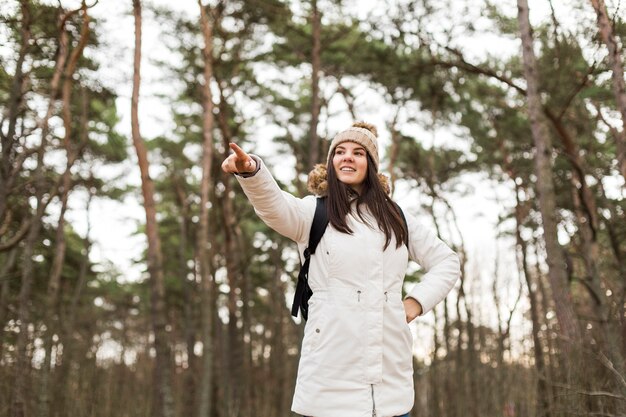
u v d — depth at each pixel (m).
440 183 18.64
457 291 16.72
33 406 12.56
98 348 20.17
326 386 2.14
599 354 6.55
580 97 10.41
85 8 10.60
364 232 2.28
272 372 23.11
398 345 2.25
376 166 2.46
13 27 10.13
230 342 19.91
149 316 27.42
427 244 2.51
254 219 21.45
